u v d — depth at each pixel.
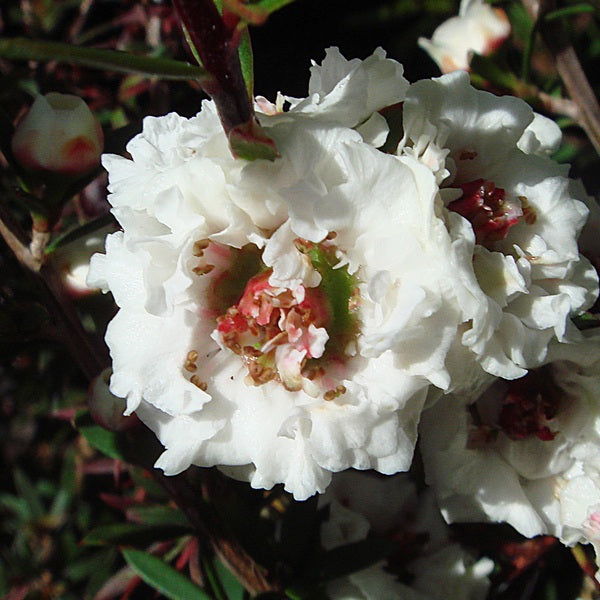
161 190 0.05
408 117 0.05
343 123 0.05
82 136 0.06
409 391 0.05
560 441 0.07
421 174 0.05
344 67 0.05
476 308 0.05
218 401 0.05
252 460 0.05
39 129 0.06
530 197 0.06
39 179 0.06
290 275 0.05
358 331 0.05
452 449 0.06
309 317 0.05
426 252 0.05
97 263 0.05
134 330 0.05
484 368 0.05
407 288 0.05
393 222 0.05
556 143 0.07
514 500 0.07
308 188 0.05
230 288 0.05
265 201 0.05
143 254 0.05
